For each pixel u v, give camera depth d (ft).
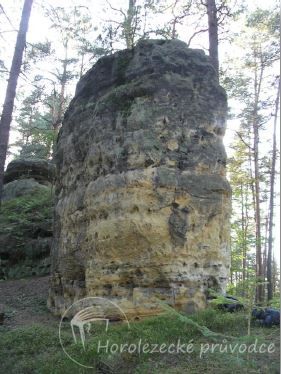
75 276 30.07
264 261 75.41
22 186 63.10
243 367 15.85
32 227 51.21
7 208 56.59
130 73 29.60
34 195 60.64
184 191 25.93
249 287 19.53
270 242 60.44
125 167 26.30
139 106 27.07
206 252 25.93
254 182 70.08
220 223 26.91
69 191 32.60
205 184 26.66
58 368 17.97
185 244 25.31
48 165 68.44
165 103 27.02
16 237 50.26
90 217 27.99
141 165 25.90
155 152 26.03
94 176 28.48
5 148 40.32
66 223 32.01
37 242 49.80
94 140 28.86
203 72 28.68
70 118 34.42
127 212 25.53
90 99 32.48
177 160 26.48
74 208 30.63
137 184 25.64
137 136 26.43
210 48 45.98
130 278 25.22
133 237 25.26
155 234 25.00
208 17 46.88
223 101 28.84
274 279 76.33
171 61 28.14
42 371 18.26
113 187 26.37
